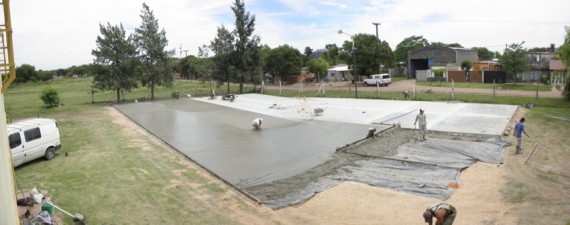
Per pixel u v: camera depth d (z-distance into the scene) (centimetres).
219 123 2481
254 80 4884
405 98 3431
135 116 2962
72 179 1368
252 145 1809
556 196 1073
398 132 2002
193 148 1791
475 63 6041
